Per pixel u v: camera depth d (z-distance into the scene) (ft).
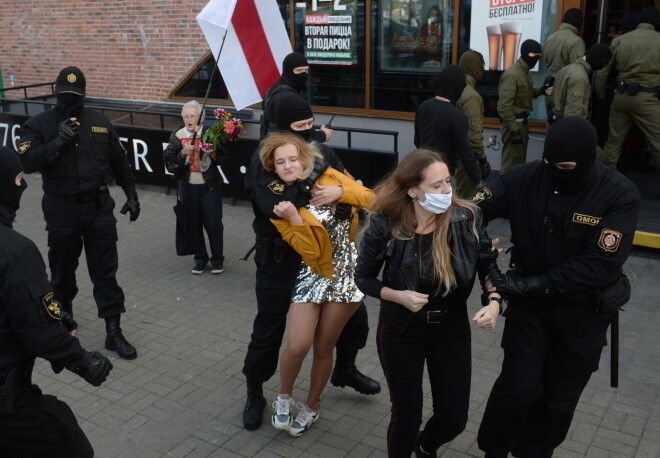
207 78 33.63
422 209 9.81
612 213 9.73
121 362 15.99
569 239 9.96
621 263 9.73
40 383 15.10
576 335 10.24
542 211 10.12
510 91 23.15
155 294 19.84
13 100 34.78
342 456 12.39
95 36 36.47
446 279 9.74
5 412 9.40
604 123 25.98
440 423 10.64
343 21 29.27
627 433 12.78
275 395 14.44
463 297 10.15
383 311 10.44
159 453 12.60
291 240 11.57
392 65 28.71
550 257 10.18
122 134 30.32
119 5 35.01
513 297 10.41
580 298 10.07
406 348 10.36
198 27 32.89
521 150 24.09
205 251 21.24
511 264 11.10
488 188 10.68
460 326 10.41
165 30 33.99
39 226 26.40
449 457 12.24
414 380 10.46
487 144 26.94
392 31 28.27
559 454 12.21
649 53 21.71
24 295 9.27
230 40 19.81
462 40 26.73
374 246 10.18
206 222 20.70
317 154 11.84
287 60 17.15
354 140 30.45
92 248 16.22
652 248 21.65
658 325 16.97
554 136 9.42
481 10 25.88
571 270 9.80
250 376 13.11
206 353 16.37
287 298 12.42
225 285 20.43
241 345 16.74
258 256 12.39
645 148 26.73
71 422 10.18
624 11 27.22
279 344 12.89
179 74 34.35
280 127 12.37
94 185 16.03
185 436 13.12
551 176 9.86
